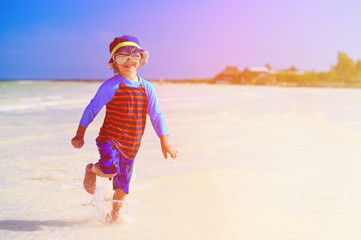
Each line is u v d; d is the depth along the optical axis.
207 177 5.22
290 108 17.16
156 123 3.64
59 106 16.81
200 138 8.51
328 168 5.77
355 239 3.17
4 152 6.68
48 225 3.49
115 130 3.47
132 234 3.28
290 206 4.04
